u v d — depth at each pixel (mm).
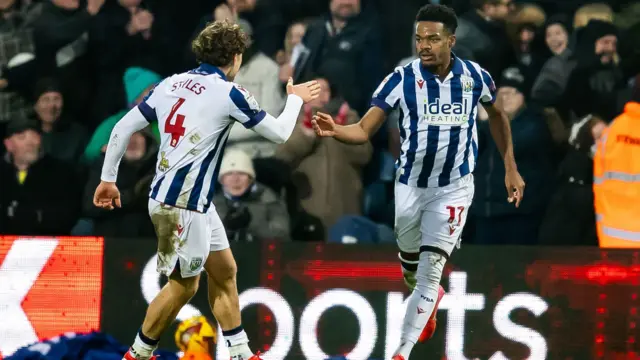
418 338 20391
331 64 28062
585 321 23203
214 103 17969
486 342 23109
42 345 22250
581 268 23266
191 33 30859
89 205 27562
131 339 23109
